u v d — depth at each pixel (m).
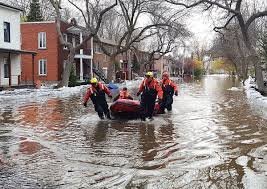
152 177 7.11
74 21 50.47
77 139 10.86
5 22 34.25
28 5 71.69
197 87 44.00
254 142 10.23
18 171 7.53
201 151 9.18
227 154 8.83
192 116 15.96
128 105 14.55
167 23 43.09
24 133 11.89
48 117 15.77
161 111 16.77
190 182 6.79
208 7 31.03
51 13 70.44
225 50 70.56
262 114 16.61
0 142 10.45
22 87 34.12
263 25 42.09
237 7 29.23
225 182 6.74
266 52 35.38
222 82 62.41
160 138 10.95
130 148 9.61
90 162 8.21
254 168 7.60
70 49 37.72
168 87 17.05
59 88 35.19
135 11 44.38
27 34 47.38
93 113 17.00
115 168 7.72
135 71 77.50
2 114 16.80
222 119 15.01
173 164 8.01
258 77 29.78
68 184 6.74
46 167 7.82
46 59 47.06
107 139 10.84
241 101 23.69
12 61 35.72
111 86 27.77
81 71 50.66
